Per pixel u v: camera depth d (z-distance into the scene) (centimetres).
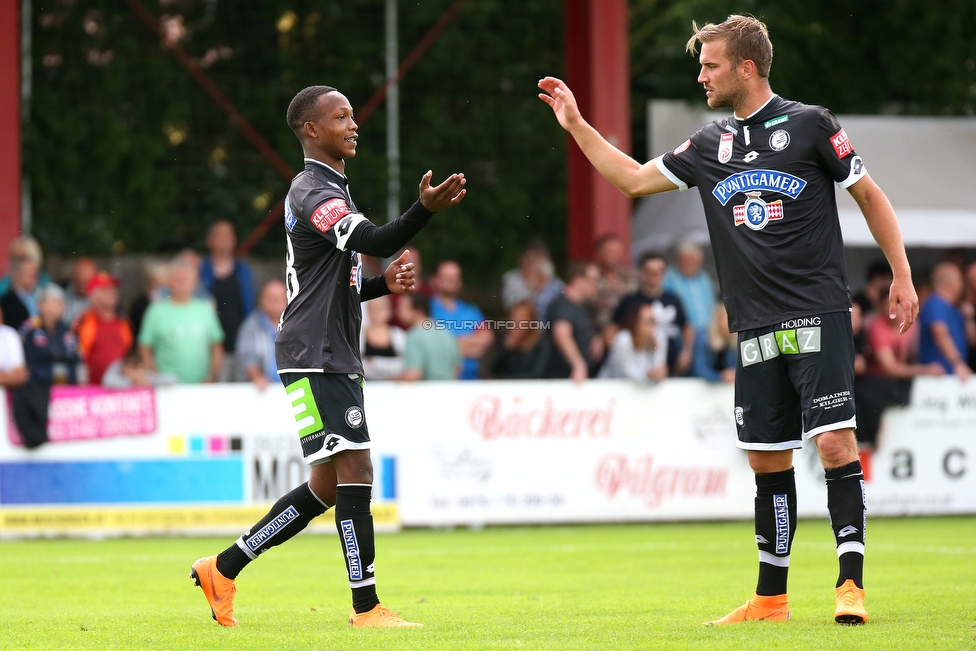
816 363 1634
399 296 4144
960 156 5578
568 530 3950
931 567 2627
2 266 4684
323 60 6116
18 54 4756
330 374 1670
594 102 5009
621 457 4019
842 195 5406
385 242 1556
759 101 1683
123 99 5806
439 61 6206
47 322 3862
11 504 3762
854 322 4181
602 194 4962
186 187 5869
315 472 1730
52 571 2786
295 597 2219
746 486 4078
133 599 2209
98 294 4016
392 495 3934
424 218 1543
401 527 3934
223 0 6028
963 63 6975
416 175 6150
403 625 1664
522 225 6238
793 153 1652
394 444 3941
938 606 1864
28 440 3766
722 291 1716
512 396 3988
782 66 6769
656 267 4041
